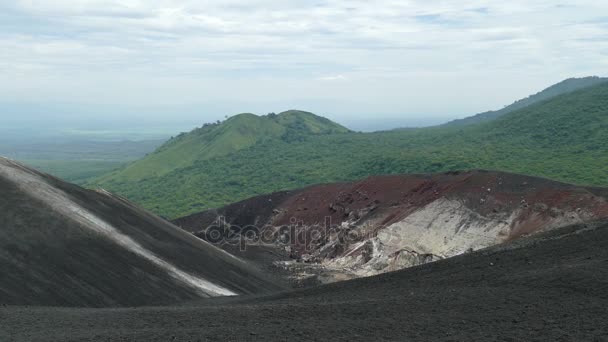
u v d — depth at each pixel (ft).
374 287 124.77
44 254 130.72
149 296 136.67
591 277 86.89
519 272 104.42
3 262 120.47
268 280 220.84
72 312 98.99
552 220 242.78
